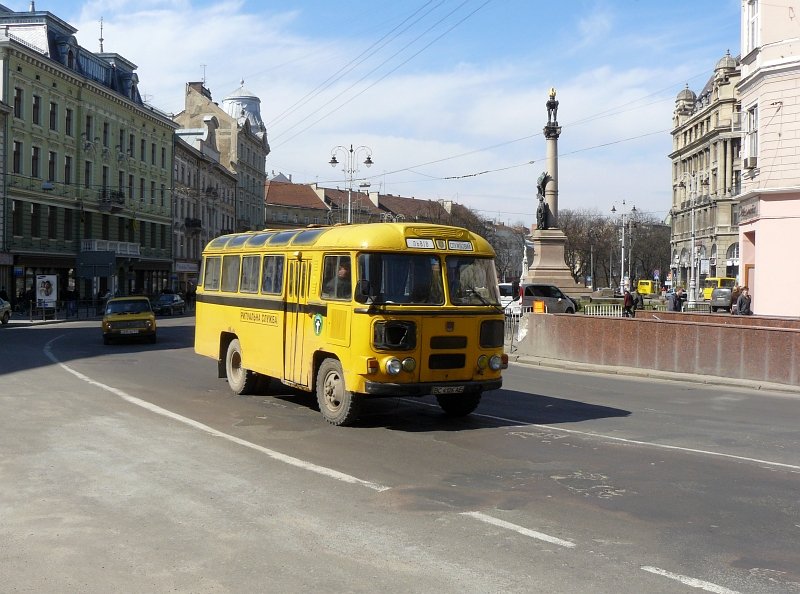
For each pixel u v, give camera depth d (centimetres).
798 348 1642
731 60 8844
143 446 968
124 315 2777
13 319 4497
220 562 561
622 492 765
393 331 1070
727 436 1088
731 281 6488
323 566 553
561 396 1514
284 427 1120
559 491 768
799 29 2677
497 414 1273
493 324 1150
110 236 6178
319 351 1179
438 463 892
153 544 600
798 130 2669
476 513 688
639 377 1889
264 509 696
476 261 1160
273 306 1320
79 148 5672
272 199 11581
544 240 4491
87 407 1283
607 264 11994
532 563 560
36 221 5159
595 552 585
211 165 8425
